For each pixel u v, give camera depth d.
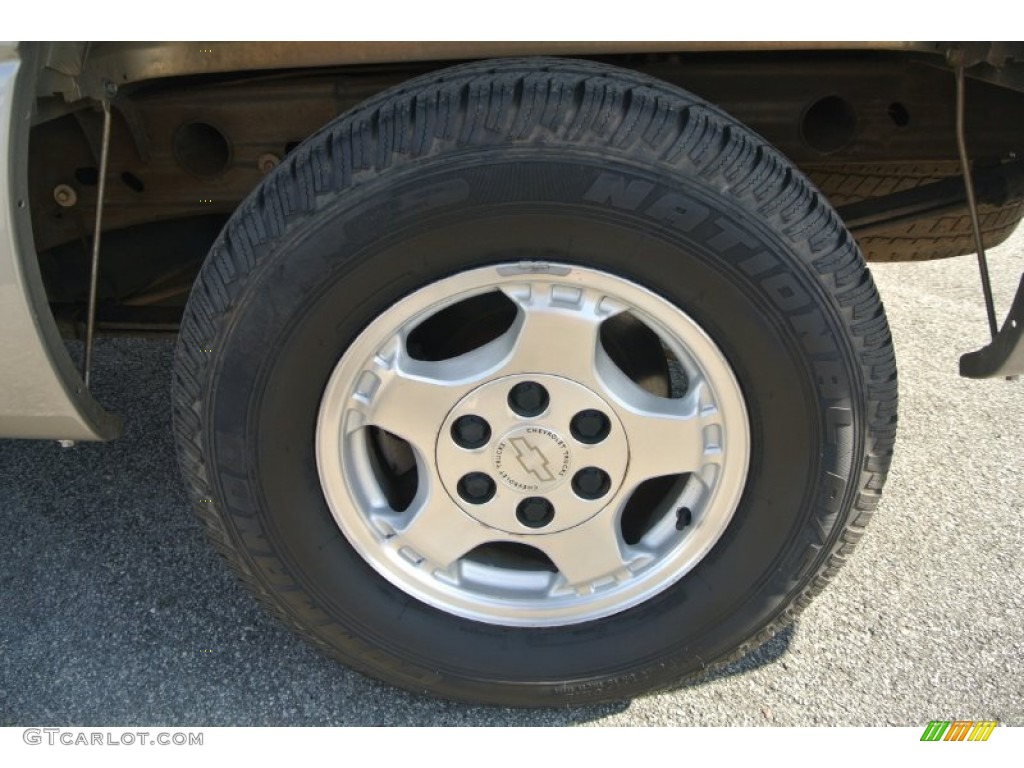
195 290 1.62
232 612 2.24
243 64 1.62
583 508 1.78
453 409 1.68
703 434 1.72
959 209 2.22
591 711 2.03
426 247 1.54
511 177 1.47
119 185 1.97
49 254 2.21
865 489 1.74
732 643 1.89
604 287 1.59
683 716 2.02
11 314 1.57
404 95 1.52
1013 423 2.98
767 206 1.50
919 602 2.31
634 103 1.47
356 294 1.57
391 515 1.84
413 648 1.88
